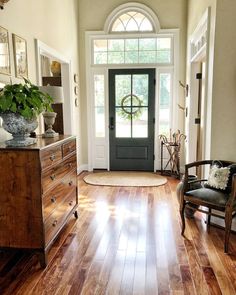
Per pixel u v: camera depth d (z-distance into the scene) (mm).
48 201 2459
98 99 5781
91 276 2266
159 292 2066
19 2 3082
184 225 2984
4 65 2770
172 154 5418
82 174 5602
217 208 2660
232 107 3021
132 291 2082
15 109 2240
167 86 5594
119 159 5867
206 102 3412
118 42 5578
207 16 3299
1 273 2320
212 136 3135
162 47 5512
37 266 2416
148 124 5688
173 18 5352
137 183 4926
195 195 2842
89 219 3408
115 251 2654
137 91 5633
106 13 5457
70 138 3148
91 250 2674
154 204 3906
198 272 2309
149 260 2494
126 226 3203
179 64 5441
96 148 5914
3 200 2336
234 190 2537
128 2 5367
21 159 2260
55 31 4227
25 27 3238
